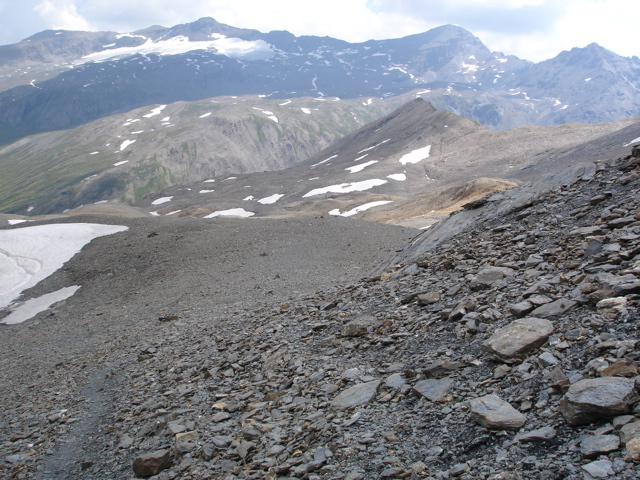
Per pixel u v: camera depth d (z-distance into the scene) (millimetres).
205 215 174125
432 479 5730
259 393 10969
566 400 5879
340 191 178875
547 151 167750
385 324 11961
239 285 36750
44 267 55094
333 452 7121
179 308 32781
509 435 6031
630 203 13148
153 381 15047
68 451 11227
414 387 8102
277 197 190625
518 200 19672
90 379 18000
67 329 35875
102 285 48781
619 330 7039
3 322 43562
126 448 10344
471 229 19609
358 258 42719
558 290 9547
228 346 16125
